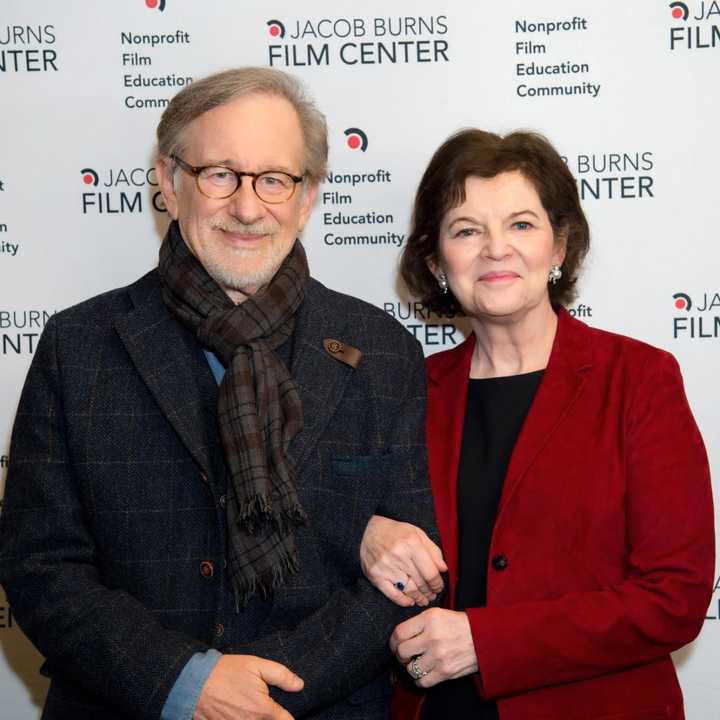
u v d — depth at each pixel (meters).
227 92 1.60
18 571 1.52
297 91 1.69
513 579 1.67
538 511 1.68
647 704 1.67
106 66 2.23
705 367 2.22
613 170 2.21
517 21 2.20
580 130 2.21
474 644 1.58
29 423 1.60
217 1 2.22
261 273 1.64
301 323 1.69
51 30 2.22
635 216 2.21
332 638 1.51
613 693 1.67
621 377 1.75
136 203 2.26
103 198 2.26
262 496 1.47
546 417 1.75
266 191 1.61
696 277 2.21
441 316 2.06
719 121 2.18
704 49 2.17
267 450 1.54
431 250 1.92
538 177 1.77
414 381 1.76
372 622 1.54
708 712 2.24
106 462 1.56
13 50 2.23
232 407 1.55
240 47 2.23
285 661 1.47
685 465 1.67
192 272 1.66
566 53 2.20
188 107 1.61
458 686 1.73
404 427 1.69
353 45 2.22
